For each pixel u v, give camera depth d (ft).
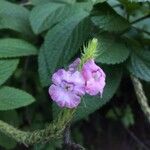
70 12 0.66
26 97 0.58
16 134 0.51
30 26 0.70
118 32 0.63
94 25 0.63
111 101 0.82
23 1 0.85
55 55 0.62
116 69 0.62
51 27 0.66
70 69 0.42
